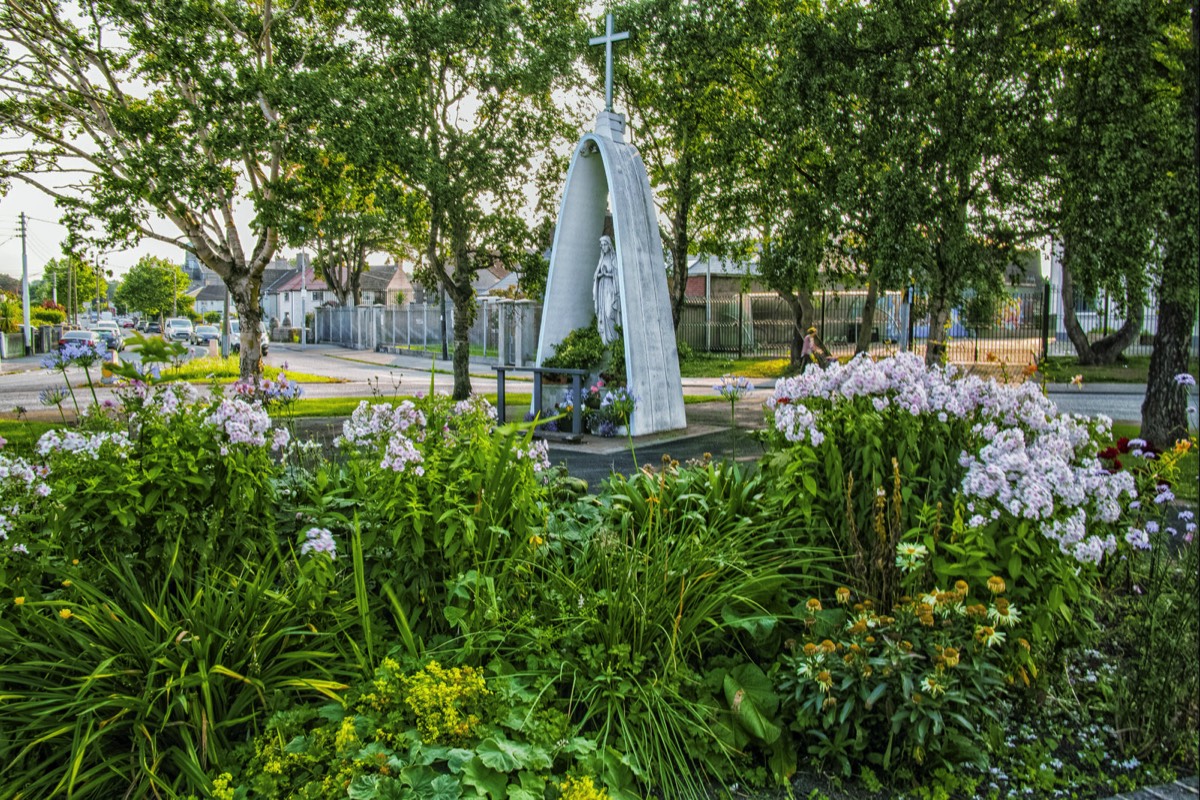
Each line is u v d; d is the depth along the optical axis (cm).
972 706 377
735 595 416
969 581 400
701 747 367
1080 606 437
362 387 2542
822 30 1612
